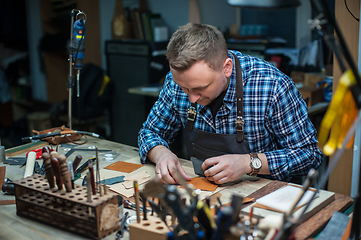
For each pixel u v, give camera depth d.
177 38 1.31
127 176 1.51
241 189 1.36
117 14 4.60
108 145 1.97
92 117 4.53
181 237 0.89
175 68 1.29
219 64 1.34
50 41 5.20
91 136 2.14
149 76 4.30
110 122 4.94
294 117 1.57
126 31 4.63
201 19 4.32
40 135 1.92
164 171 1.44
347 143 0.74
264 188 1.37
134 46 4.34
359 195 0.92
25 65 6.01
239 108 1.58
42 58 5.57
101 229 1.07
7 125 5.90
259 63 1.63
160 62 4.34
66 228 1.12
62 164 1.10
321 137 0.75
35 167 1.59
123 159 1.75
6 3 5.36
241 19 4.75
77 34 1.93
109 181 1.46
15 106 6.05
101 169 1.61
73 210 1.11
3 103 5.85
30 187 1.17
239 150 1.55
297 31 4.20
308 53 3.71
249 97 1.59
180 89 1.72
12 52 6.18
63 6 5.13
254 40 4.09
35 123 5.18
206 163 1.43
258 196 1.30
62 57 5.58
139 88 3.92
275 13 4.38
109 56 4.68
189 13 4.09
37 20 5.55
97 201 1.06
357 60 2.07
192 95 1.38
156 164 1.55
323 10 0.70
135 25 4.55
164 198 0.82
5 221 1.20
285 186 1.34
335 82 2.24
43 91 5.90
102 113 4.86
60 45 5.13
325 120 0.73
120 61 4.57
